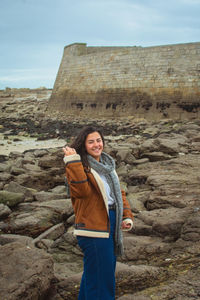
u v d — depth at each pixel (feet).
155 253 15.35
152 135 69.77
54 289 12.32
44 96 191.52
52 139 75.10
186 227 16.87
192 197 22.49
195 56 98.02
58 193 27.66
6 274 11.24
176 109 98.99
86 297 9.47
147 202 23.57
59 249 17.06
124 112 109.09
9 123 110.52
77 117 119.34
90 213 9.54
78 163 9.34
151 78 104.47
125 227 10.56
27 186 30.60
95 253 9.37
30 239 17.89
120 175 32.68
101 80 116.78
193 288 11.25
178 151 40.01
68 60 134.00
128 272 13.21
